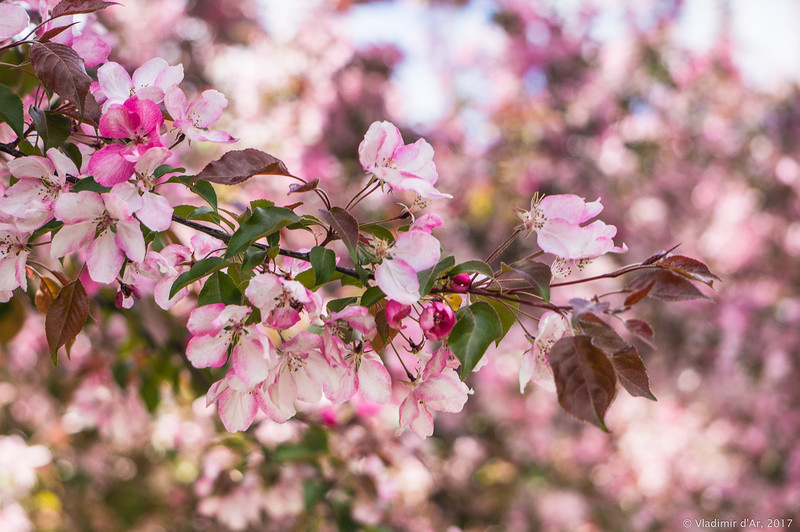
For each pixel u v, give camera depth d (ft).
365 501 10.74
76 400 12.11
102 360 11.83
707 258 25.12
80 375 11.84
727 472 24.44
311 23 21.81
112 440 17.60
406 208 4.94
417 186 4.56
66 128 5.00
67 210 4.37
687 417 24.99
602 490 25.14
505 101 24.75
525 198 22.93
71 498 18.10
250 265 4.58
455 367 4.92
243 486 10.95
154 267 5.00
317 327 5.07
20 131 4.95
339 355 4.50
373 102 22.63
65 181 4.81
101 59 5.59
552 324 4.61
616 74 24.80
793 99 25.73
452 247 22.53
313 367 4.61
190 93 18.92
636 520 24.14
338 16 22.07
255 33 21.25
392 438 11.25
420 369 4.89
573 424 25.66
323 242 4.62
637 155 24.36
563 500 24.04
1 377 17.49
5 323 9.59
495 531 23.36
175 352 10.47
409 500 13.39
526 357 4.65
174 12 19.62
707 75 25.52
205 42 20.77
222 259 4.55
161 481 20.04
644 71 24.48
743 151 25.49
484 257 22.62
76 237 4.47
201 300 4.51
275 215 4.57
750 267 25.18
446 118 25.64
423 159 4.78
